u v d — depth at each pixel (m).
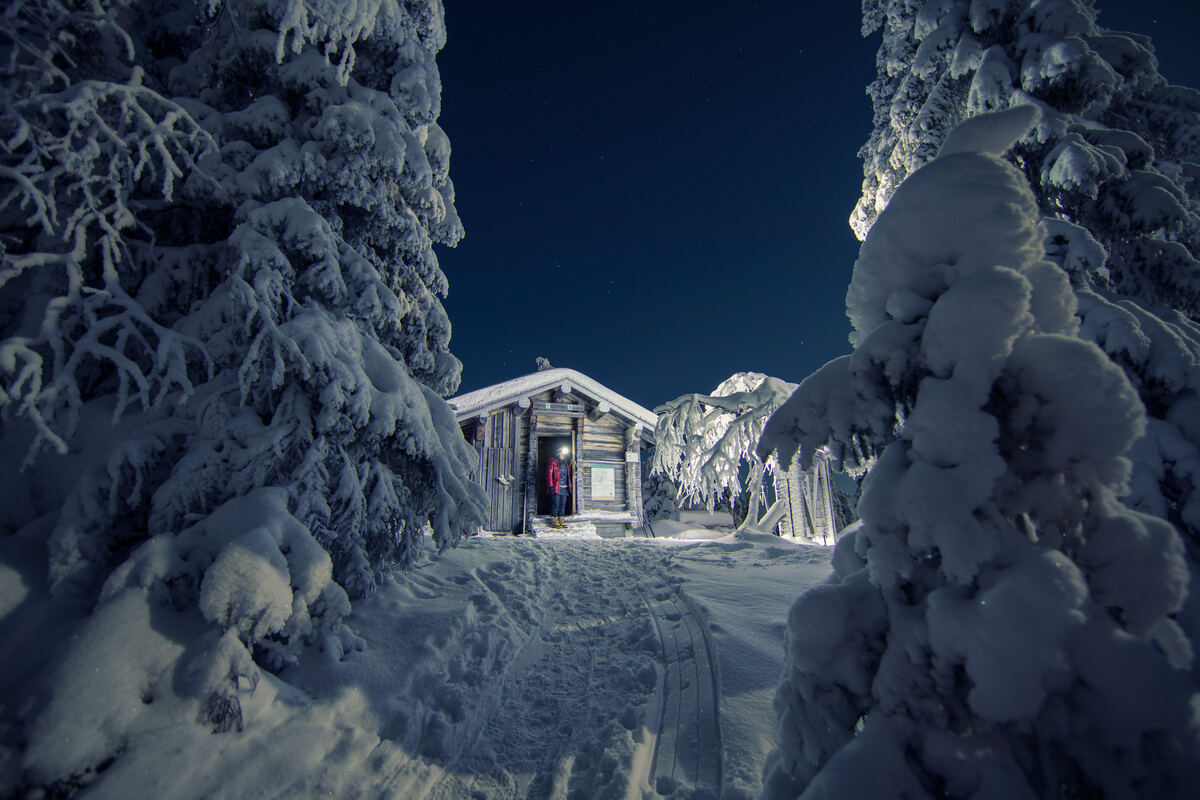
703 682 3.60
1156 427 2.75
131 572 2.79
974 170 1.96
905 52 6.55
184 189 3.77
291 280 3.87
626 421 15.66
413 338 5.11
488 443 14.24
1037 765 1.47
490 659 3.94
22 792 2.13
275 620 2.87
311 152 4.04
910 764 1.60
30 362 2.74
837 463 2.36
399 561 4.54
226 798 2.41
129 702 2.46
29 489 3.14
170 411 3.48
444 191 5.79
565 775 2.82
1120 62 4.61
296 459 3.60
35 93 3.06
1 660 2.53
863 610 1.90
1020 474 1.77
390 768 2.82
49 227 2.96
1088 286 3.48
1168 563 1.54
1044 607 1.43
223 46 4.34
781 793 1.93
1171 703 1.33
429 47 5.62
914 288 2.02
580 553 7.99
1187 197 4.15
